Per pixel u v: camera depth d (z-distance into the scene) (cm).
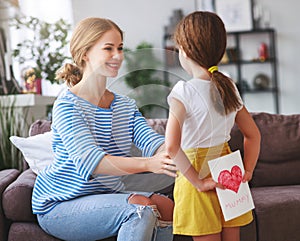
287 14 701
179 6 703
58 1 620
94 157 179
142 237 175
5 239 214
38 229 206
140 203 185
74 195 195
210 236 185
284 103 707
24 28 516
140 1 706
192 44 185
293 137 288
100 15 706
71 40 192
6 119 346
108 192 198
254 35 704
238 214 186
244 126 201
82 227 188
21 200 209
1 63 423
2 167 338
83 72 195
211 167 182
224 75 188
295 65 704
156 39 707
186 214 184
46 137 248
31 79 439
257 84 700
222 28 192
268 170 282
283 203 233
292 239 234
